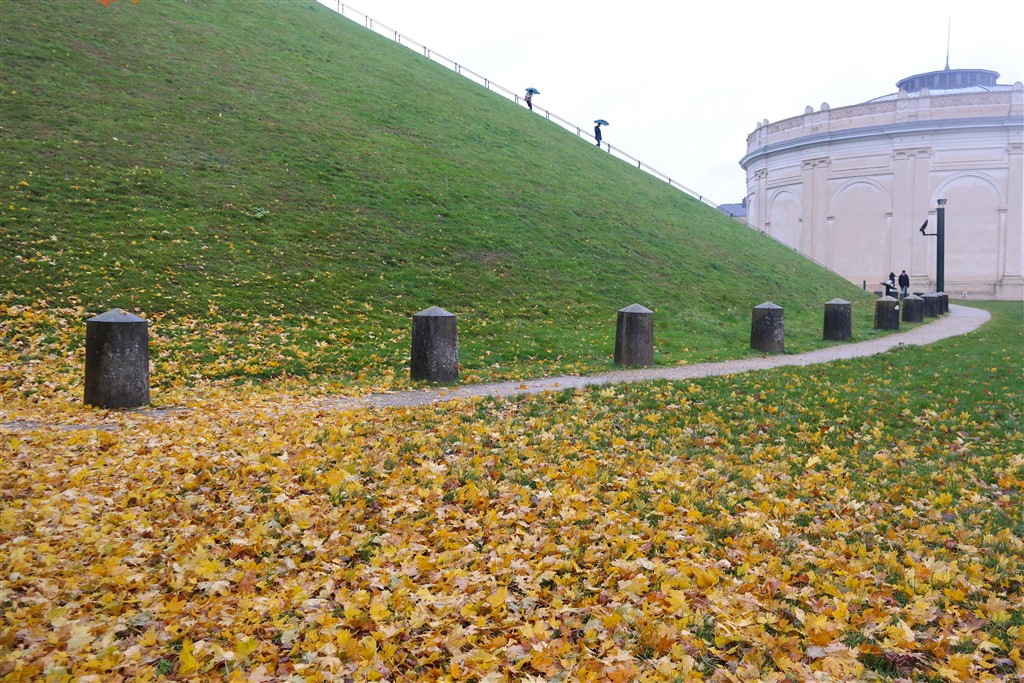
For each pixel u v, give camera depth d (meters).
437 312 11.76
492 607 4.15
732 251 31.55
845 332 19.52
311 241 18.41
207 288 15.04
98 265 14.58
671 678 3.43
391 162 24.97
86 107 20.73
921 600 4.17
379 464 6.85
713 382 11.55
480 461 6.99
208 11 34.00
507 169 28.88
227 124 23.22
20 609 3.92
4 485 5.90
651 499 6.04
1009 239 51.97
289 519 5.49
